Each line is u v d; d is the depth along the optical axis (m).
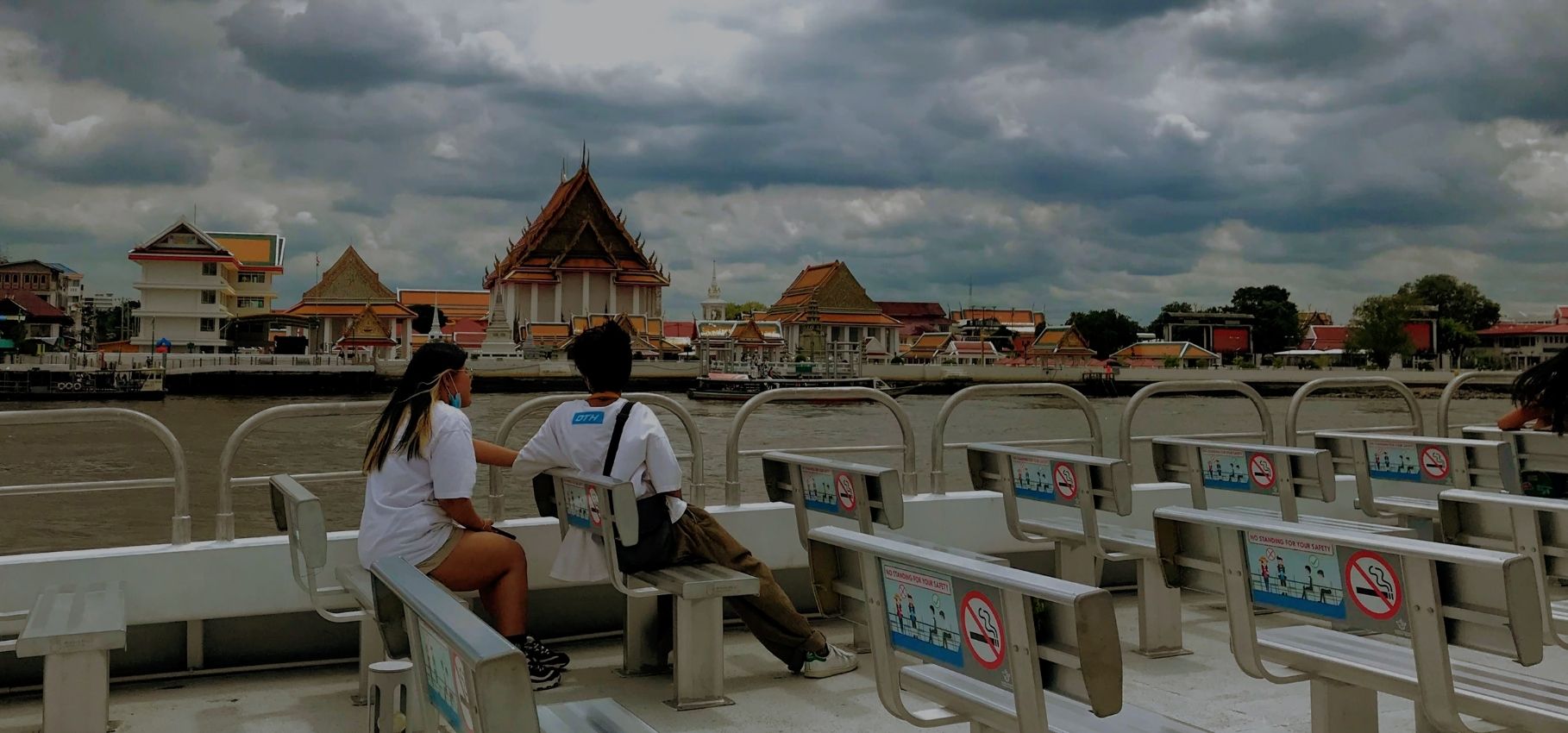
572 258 129.50
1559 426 4.94
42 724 3.62
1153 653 4.71
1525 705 2.60
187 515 4.38
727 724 3.88
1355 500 6.47
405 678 3.05
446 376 4.09
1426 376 86.06
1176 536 3.29
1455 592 2.48
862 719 3.93
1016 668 2.14
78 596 3.88
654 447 4.12
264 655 4.59
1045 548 5.89
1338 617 2.74
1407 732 3.77
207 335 100.44
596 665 4.64
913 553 2.41
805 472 4.60
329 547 4.49
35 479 31.84
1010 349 165.38
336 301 122.62
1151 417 66.44
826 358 111.62
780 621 4.41
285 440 43.84
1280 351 162.00
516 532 4.67
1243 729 3.79
